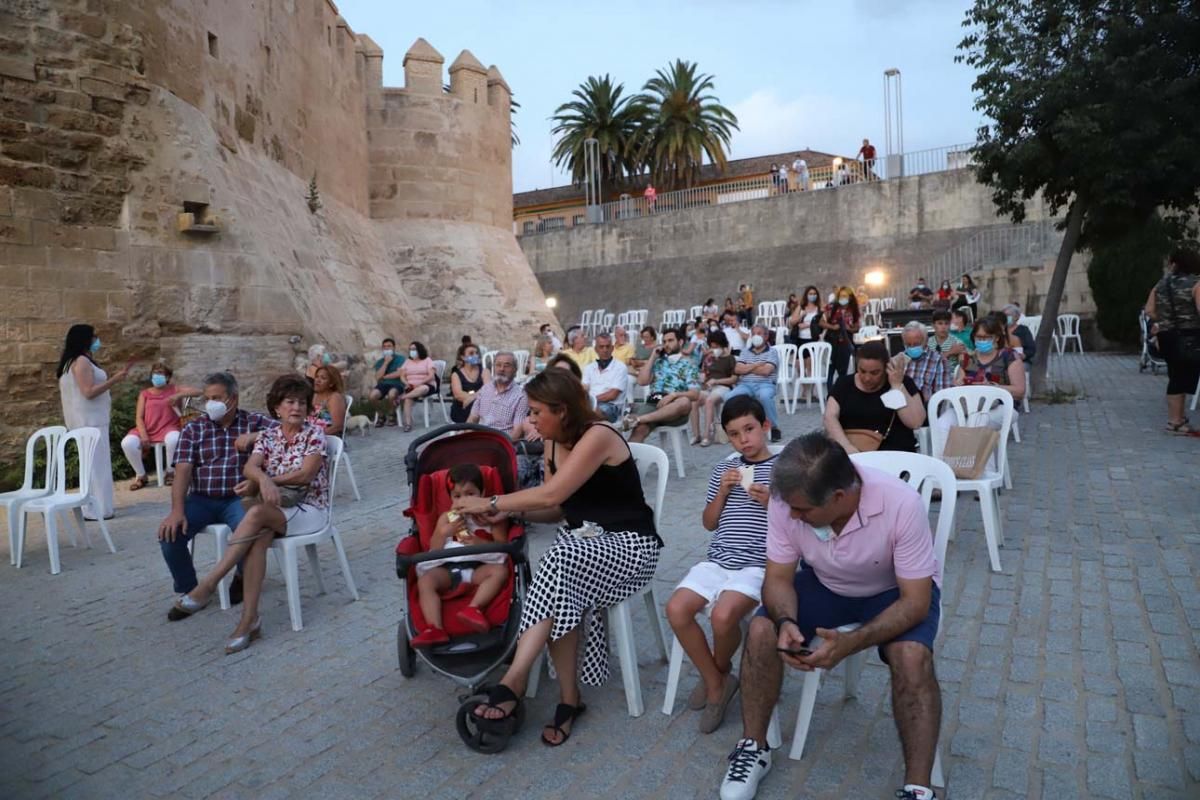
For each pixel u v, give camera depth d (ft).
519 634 12.10
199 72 44.45
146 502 30.01
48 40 35.19
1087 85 37.78
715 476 14.12
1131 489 24.49
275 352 43.21
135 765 12.12
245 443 18.49
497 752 11.96
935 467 14.47
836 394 19.42
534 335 74.95
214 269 40.91
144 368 37.91
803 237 98.22
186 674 15.20
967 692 12.94
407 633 14.23
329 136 63.93
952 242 89.86
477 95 77.51
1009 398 21.54
